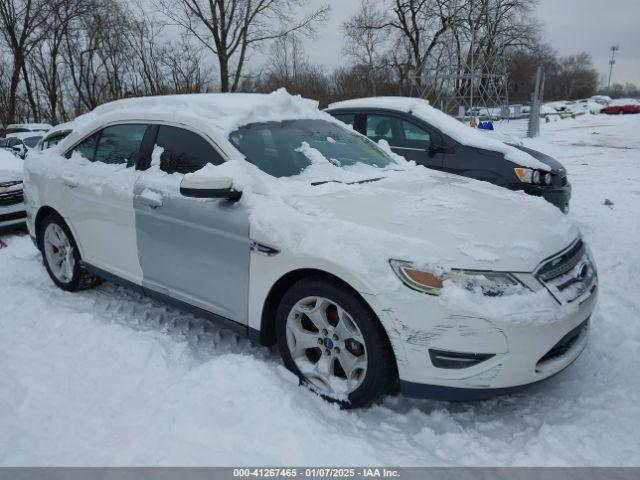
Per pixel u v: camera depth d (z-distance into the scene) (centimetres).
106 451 247
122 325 387
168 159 371
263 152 350
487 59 3291
